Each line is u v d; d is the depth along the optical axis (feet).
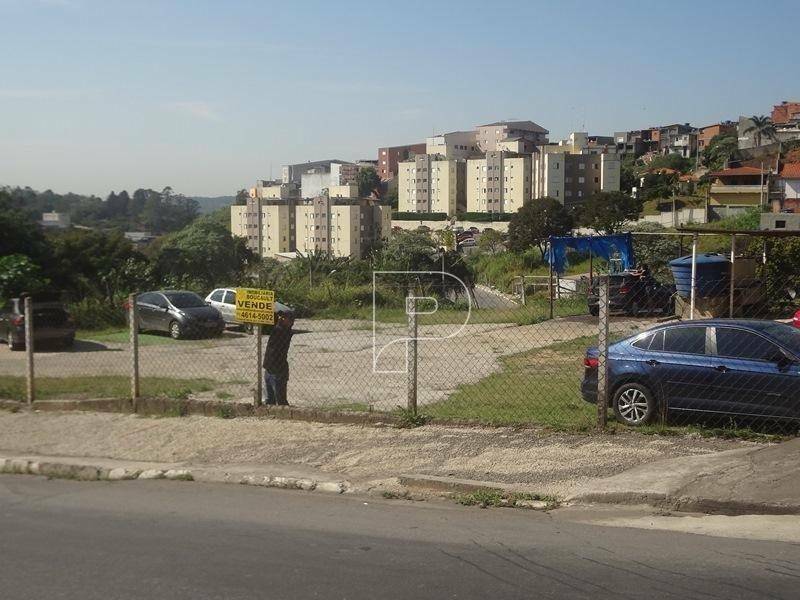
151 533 20.70
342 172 490.90
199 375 52.80
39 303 71.36
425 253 142.41
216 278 147.84
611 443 27.61
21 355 67.87
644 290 80.69
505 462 26.27
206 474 26.53
